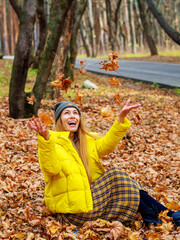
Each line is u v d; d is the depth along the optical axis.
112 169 2.98
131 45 38.97
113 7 37.81
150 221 2.84
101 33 40.97
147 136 6.36
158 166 4.86
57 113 3.04
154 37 40.06
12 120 7.21
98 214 2.85
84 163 2.98
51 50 7.44
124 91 12.16
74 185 2.75
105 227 2.76
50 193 2.86
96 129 6.73
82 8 16.05
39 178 4.25
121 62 26.75
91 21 38.91
